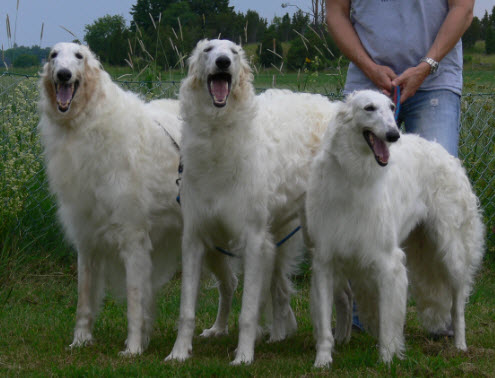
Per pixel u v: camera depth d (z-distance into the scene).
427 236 4.63
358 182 3.77
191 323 4.11
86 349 4.32
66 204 4.32
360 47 4.84
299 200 4.54
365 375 3.69
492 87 7.48
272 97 4.81
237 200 3.97
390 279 3.92
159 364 3.92
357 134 3.71
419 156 4.45
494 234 6.92
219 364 3.89
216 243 4.25
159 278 4.72
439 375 3.73
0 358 4.12
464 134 7.01
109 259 4.48
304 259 6.55
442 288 4.69
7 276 5.92
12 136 6.39
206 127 3.87
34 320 5.14
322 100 4.98
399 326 3.96
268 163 4.17
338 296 4.71
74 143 4.18
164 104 4.98
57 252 6.53
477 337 4.77
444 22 4.66
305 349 4.57
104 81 4.29
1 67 6.69
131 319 4.32
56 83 4.12
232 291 4.99
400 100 4.56
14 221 6.15
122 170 4.23
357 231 3.85
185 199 4.08
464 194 4.59
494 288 6.27
